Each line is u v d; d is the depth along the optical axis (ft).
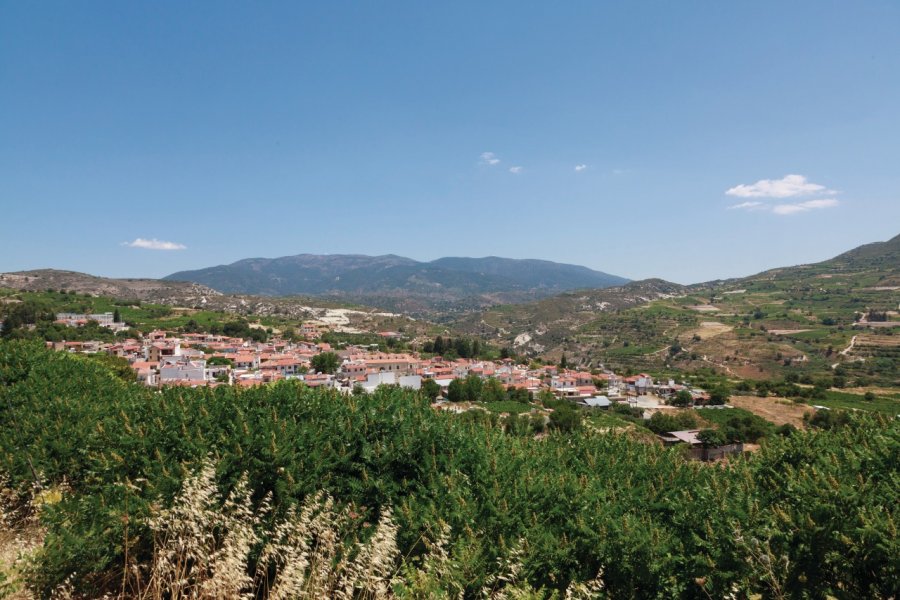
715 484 17.11
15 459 22.09
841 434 23.38
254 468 17.30
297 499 16.81
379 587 13.19
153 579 14.12
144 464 17.63
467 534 14.71
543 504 16.70
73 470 22.85
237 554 13.34
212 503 15.21
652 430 170.19
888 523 13.12
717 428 157.48
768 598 13.60
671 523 16.90
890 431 20.42
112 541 15.30
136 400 24.23
